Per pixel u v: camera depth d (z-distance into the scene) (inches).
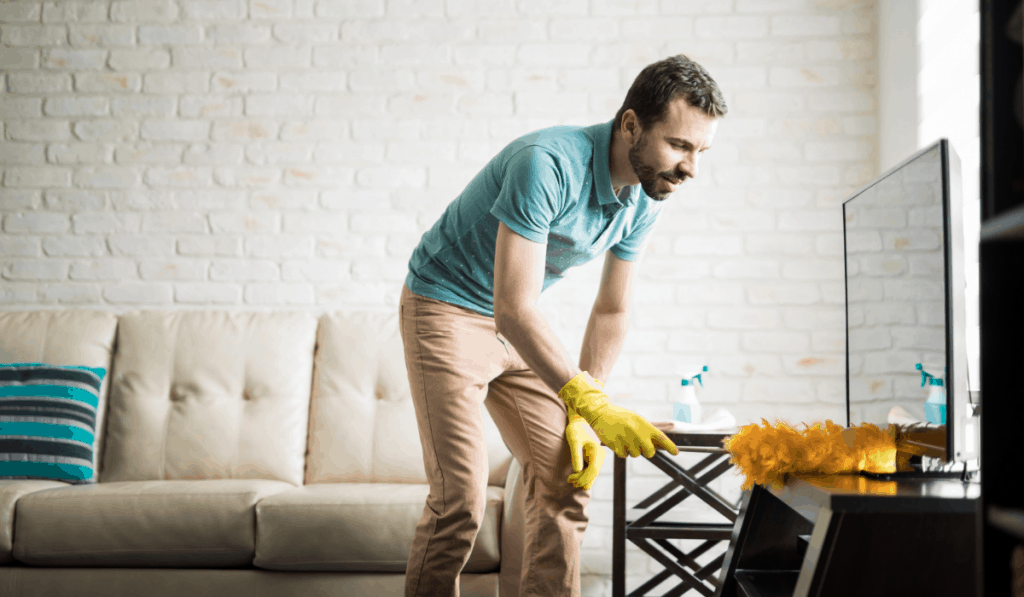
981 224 26.1
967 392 39.9
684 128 45.3
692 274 97.6
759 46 98.5
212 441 87.8
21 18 104.6
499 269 48.2
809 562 33.7
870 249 47.5
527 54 100.8
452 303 55.4
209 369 91.2
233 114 102.8
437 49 101.7
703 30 99.1
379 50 102.2
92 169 103.2
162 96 103.3
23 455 82.7
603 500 94.2
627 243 59.6
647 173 47.4
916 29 85.9
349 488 78.6
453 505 53.1
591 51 100.2
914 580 32.8
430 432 54.3
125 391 90.7
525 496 57.6
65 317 95.0
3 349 91.7
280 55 103.0
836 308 95.8
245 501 73.5
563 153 49.1
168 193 102.5
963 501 32.0
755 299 96.7
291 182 101.8
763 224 97.3
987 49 25.9
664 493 79.4
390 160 101.3
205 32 103.5
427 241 57.5
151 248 102.0
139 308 101.3
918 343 40.0
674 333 97.2
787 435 41.4
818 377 95.3
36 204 103.1
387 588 71.5
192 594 72.8
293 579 72.4
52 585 73.5
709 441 61.0
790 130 97.7
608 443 46.3
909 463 41.4
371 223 101.0
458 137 100.8
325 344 92.4
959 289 36.9
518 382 57.6
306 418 90.4
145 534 72.9
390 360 90.6
